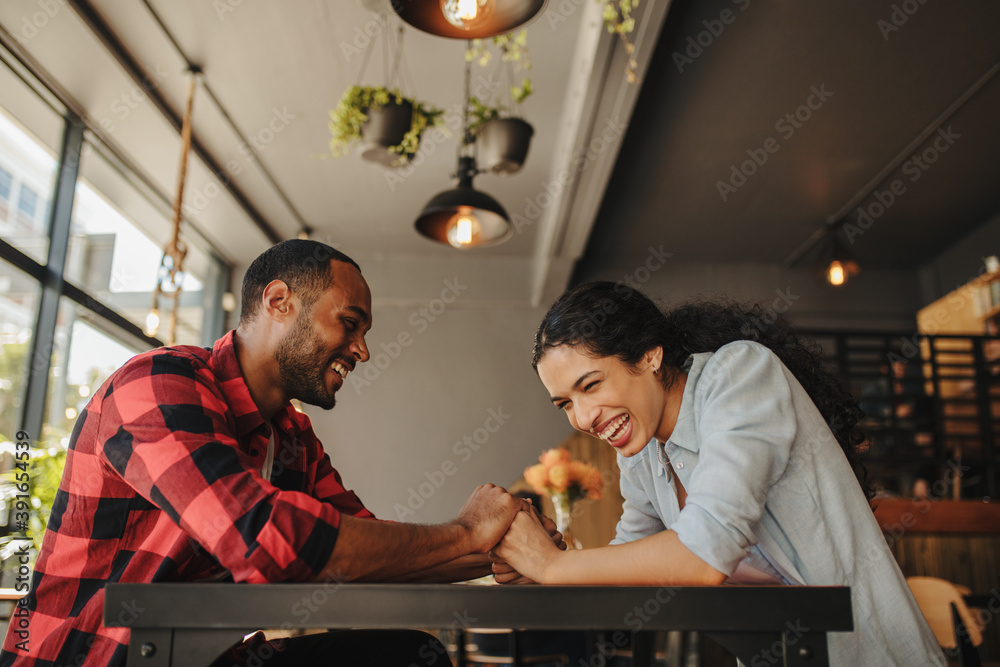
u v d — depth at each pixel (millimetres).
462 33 2145
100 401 1103
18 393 3455
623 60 3340
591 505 6059
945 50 3777
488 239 3525
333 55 3648
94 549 1071
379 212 5426
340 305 1267
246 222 5246
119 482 1075
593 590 764
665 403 1222
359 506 1558
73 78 3543
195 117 4090
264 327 1257
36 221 3633
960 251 6113
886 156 4746
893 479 5359
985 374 5551
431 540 1008
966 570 4344
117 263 4348
